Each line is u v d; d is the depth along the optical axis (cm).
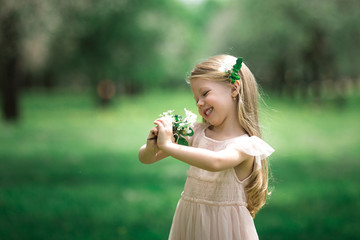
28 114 2342
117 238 457
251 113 230
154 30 2441
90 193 679
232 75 221
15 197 646
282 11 2038
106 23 2134
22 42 1222
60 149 1184
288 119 2078
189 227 226
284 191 699
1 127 1680
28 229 487
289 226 502
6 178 793
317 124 1847
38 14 1105
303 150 1180
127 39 2286
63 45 1939
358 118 2047
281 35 2183
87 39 2183
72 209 580
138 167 933
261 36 2311
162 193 684
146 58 2425
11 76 1850
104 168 912
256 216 549
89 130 1662
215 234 219
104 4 1370
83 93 5034
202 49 4772
